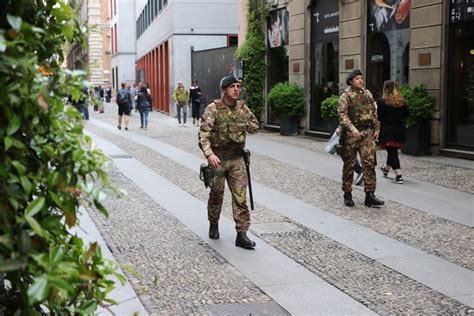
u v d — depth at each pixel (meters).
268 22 23.78
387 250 7.06
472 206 9.36
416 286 5.82
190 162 14.73
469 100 14.34
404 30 16.14
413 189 10.73
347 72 18.41
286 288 5.77
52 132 2.23
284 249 7.12
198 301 5.41
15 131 2.02
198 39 35.19
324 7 19.92
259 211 9.18
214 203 7.45
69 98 2.38
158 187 11.30
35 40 2.16
